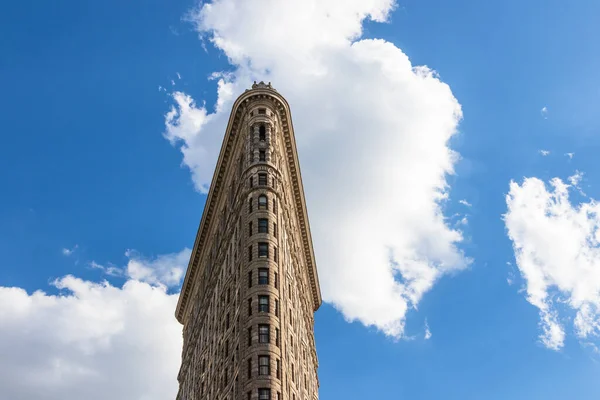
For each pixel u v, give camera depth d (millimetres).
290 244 115250
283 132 124250
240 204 111688
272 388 88688
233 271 109000
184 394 138875
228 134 126375
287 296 103500
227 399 96312
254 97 122125
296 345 104375
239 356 93438
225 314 108875
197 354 131625
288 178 125000
